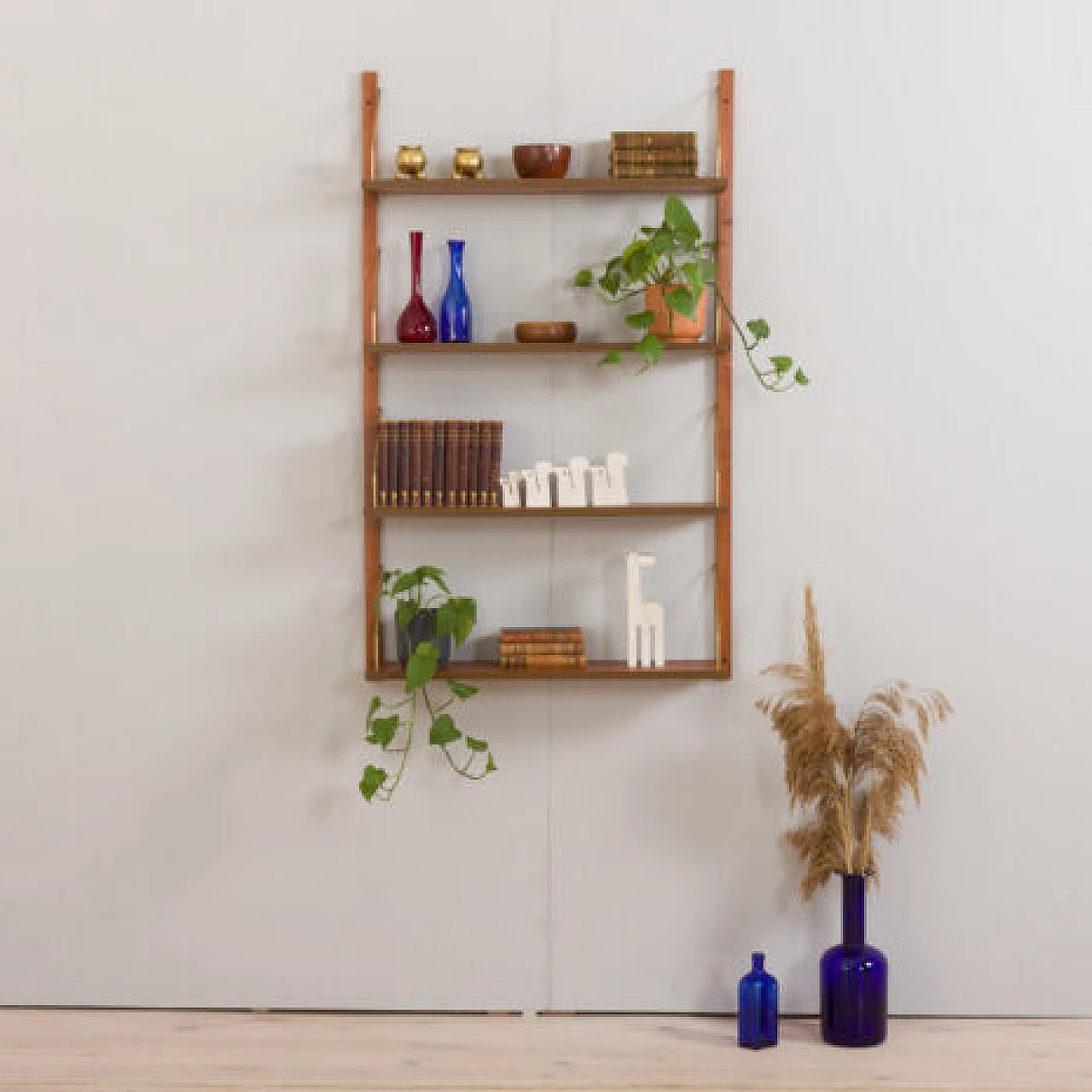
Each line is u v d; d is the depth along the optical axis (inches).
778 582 132.8
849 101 130.9
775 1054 121.9
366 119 131.8
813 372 131.8
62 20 132.6
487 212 133.0
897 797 125.1
